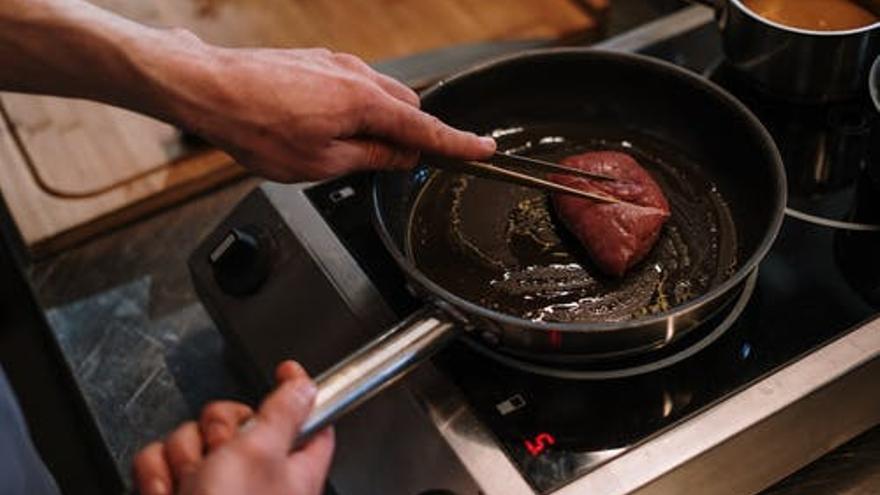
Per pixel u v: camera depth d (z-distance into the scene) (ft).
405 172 2.90
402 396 2.56
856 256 2.74
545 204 2.87
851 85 3.00
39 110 3.67
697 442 2.45
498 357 2.60
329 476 2.72
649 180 2.79
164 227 3.38
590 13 3.95
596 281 2.71
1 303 3.83
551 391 2.55
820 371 2.53
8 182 3.46
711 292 2.40
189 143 3.50
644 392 2.53
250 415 2.20
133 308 3.17
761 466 2.62
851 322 2.61
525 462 2.44
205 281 2.96
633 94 2.96
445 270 2.76
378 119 2.52
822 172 2.92
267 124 2.51
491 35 3.90
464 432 2.48
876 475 2.73
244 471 2.04
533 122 3.05
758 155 2.74
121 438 2.90
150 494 2.10
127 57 2.52
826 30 3.06
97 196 3.40
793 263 2.73
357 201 2.88
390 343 2.33
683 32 3.29
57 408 3.93
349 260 2.77
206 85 2.50
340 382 2.25
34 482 2.81
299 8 4.02
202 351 3.06
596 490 2.39
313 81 2.49
